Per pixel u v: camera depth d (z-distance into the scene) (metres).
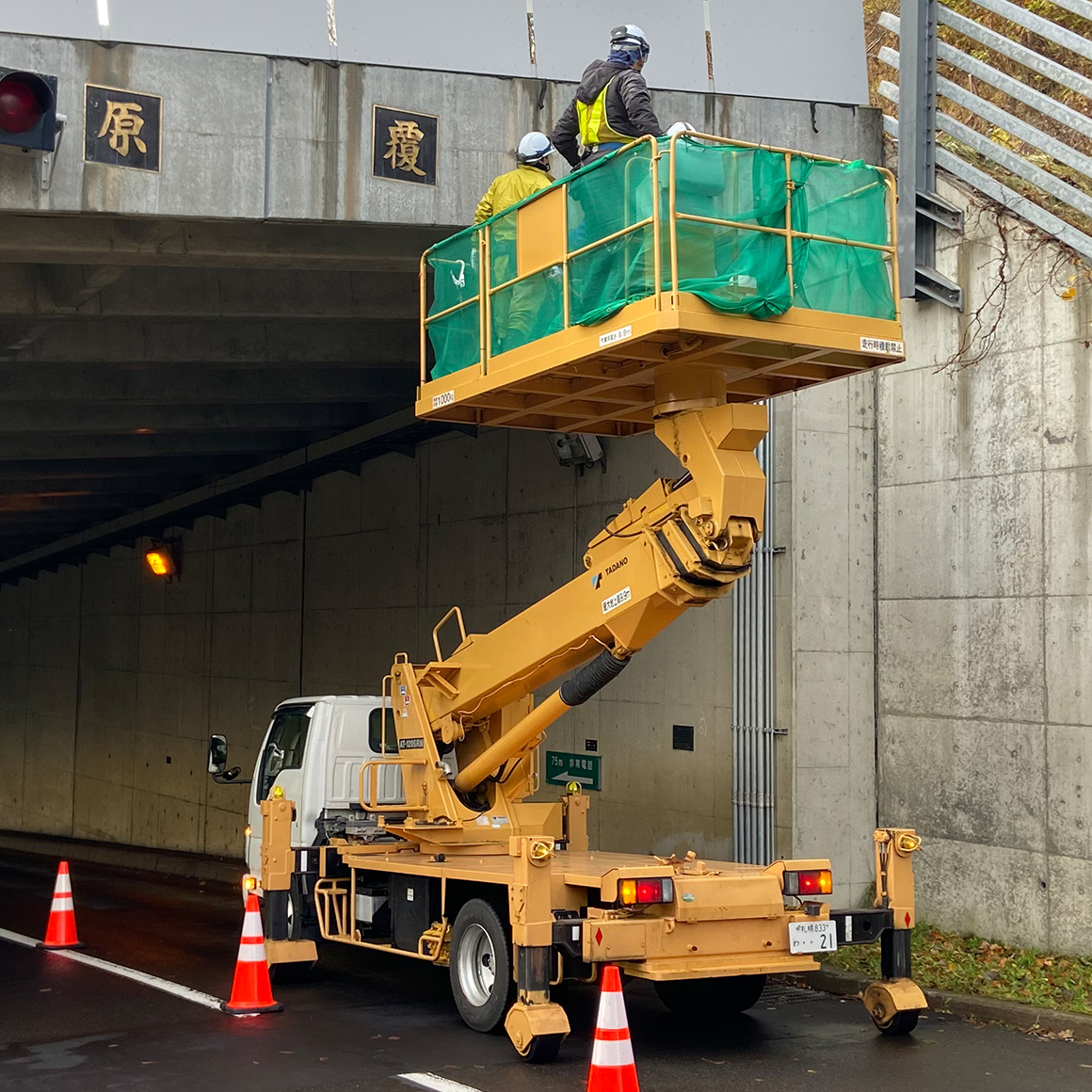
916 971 9.73
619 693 13.41
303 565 19.95
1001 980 9.33
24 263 10.74
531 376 7.99
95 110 9.54
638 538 8.25
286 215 10.03
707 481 7.73
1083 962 9.49
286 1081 7.25
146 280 11.78
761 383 8.69
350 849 10.05
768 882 8.03
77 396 14.38
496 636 9.62
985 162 11.39
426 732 10.05
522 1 10.90
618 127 8.31
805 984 10.13
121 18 9.66
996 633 10.41
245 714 21.34
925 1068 7.54
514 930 7.80
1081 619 9.74
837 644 11.38
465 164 10.59
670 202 7.02
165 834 23.64
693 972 7.66
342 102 10.23
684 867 8.23
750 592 11.54
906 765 11.15
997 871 10.29
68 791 27.83
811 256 7.58
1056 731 9.88
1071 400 9.91
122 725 25.59
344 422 16.94
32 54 9.41
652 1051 8.01
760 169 7.38
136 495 22.84
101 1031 8.58
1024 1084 7.15
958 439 10.82
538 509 14.92
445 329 9.11
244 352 13.25
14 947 12.45
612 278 7.41
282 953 10.20
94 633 27.08
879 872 8.55
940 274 11.00
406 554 17.47
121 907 16.05
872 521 11.62
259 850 11.84
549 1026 7.56
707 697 12.25
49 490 20.94
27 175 9.33
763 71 11.64
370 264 10.90
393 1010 9.26
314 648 19.53
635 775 13.12
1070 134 12.86
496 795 10.12
